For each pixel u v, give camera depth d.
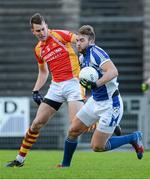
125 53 60.59
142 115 46.44
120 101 23.34
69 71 25.83
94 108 23.23
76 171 23.19
